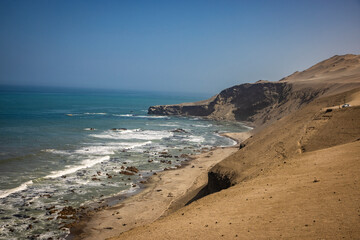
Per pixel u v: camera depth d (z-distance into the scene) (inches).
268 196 712.4
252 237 509.7
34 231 1131.3
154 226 735.1
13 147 2372.0
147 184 1765.5
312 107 2244.1
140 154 2484.0
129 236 694.5
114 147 2657.5
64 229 1162.0
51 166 1948.8
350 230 447.8
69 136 3036.4
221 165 1370.6
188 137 3533.5
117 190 1633.9
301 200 626.5
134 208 1391.5
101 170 1958.7
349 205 535.2
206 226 607.8
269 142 1552.7
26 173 1769.2
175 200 1493.6
